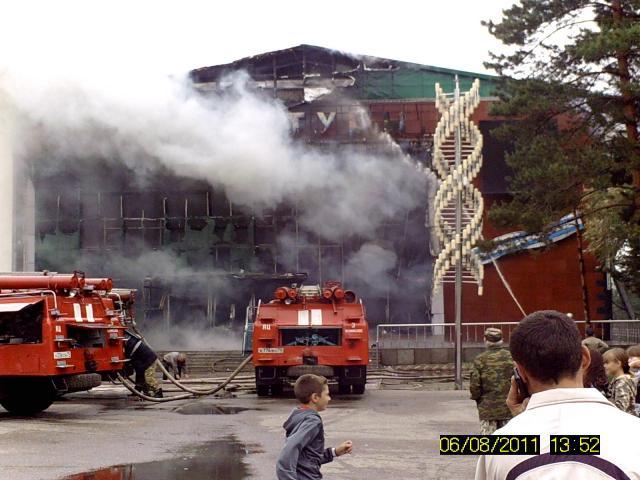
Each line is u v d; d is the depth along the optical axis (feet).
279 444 39.45
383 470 32.96
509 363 28.71
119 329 56.24
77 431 43.91
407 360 94.32
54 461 34.24
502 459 8.63
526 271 119.85
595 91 86.63
